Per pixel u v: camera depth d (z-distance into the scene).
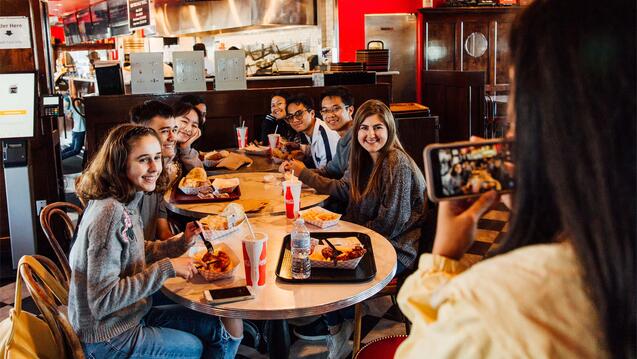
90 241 1.89
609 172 0.62
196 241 2.60
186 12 8.88
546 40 0.66
